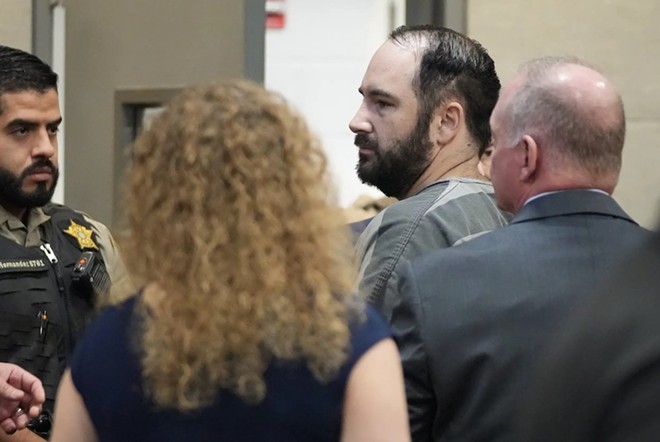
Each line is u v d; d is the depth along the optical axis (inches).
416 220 162.7
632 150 304.5
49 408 188.1
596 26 304.2
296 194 111.4
